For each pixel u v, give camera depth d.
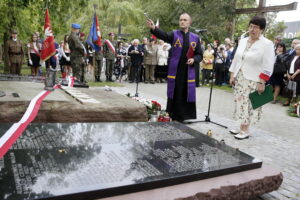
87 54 10.99
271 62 4.41
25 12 13.17
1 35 12.66
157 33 5.16
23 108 3.31
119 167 2.31
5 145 2.48
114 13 22.58
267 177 2.65
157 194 2.11
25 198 1.74
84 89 5.20
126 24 23.45
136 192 2.10
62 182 1.97
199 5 18.62
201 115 6.87
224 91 11.50
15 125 2.91
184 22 5.23
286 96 10.52
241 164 2.67
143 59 12.74
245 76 4.76
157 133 3.32
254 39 4.62
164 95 9.47
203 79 13.21
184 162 2.56
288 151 4.63
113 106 3.80
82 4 12.57
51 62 11.73
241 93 4.86
